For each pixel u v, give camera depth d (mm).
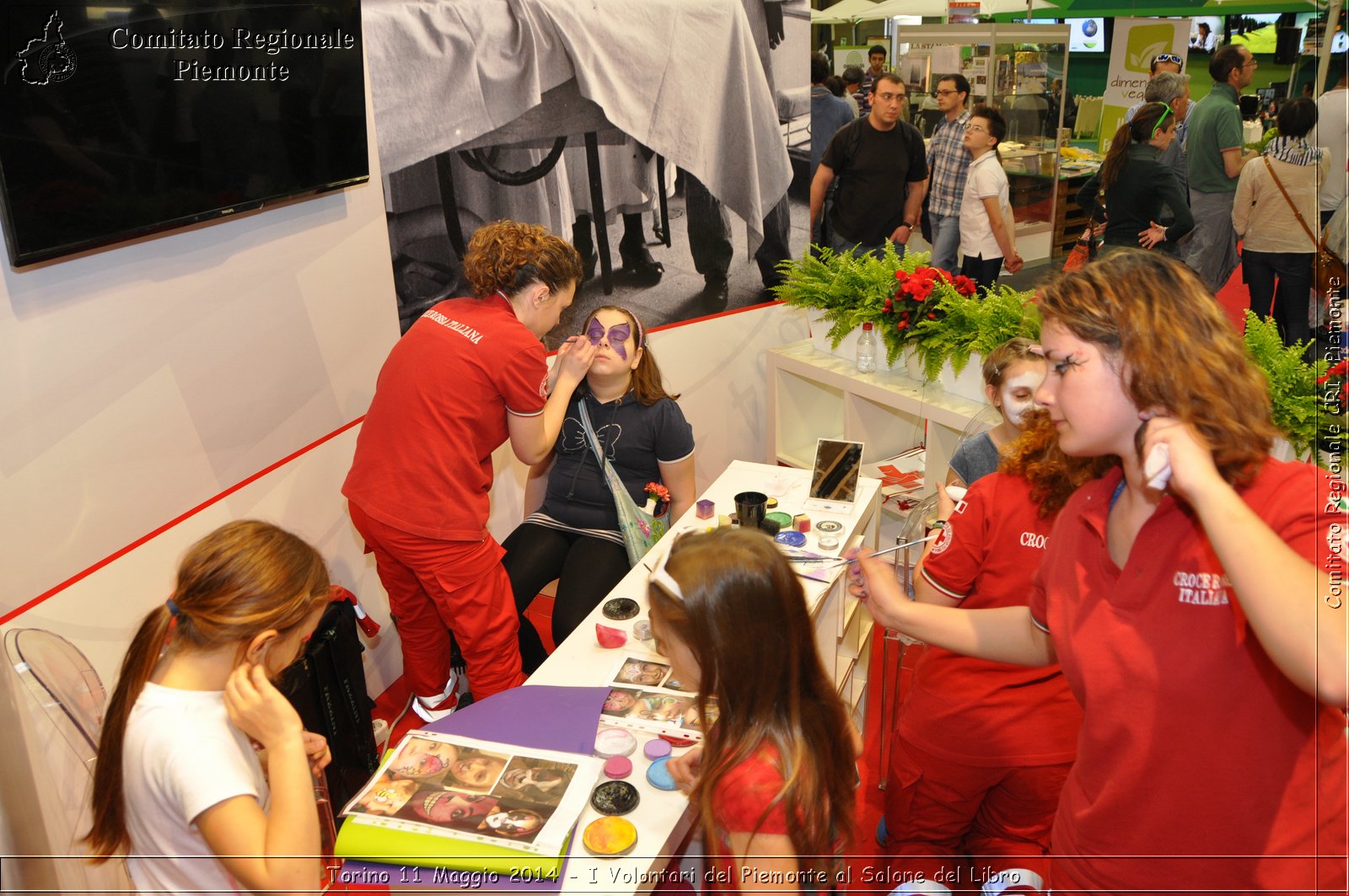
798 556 2311
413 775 1598
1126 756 1144
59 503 2152
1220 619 1054
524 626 3020
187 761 1305
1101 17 5004
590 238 3727
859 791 2486
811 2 4449
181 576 1383
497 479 3732
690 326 4133
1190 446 959
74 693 1808
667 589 1298
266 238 2682
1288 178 4156
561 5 3381
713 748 1303
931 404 3375
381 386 2529
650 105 3711
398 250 3215
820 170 4539
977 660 1922
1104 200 4703
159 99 2184
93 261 2180
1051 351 1064
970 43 4266
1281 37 4398
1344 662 864
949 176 4477
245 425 2670
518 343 2459
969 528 1868
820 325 4016
